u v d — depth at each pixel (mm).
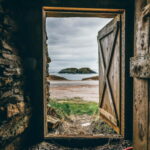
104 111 3926
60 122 3605
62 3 2584
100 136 2705
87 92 13242
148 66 1538
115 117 3123
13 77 2117
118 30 2941
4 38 2020
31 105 2596
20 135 2285
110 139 2672
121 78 2844
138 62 1767
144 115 1708
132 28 2654
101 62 4238
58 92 13008
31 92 2627
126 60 2662
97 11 2742
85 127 3729
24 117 2318
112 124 3373
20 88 2324
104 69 3953
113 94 3334
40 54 2619
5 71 1903
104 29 3879
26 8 2586
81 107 5809
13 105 2008
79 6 2594
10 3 2225
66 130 3316
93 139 2664
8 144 1947
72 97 9477
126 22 2648
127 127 2689
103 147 2555
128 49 2662
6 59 1961
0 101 1758
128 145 2553
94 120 4289
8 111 1872
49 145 2537
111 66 3479
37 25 2604
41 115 2629
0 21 1935
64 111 4969
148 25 1592
